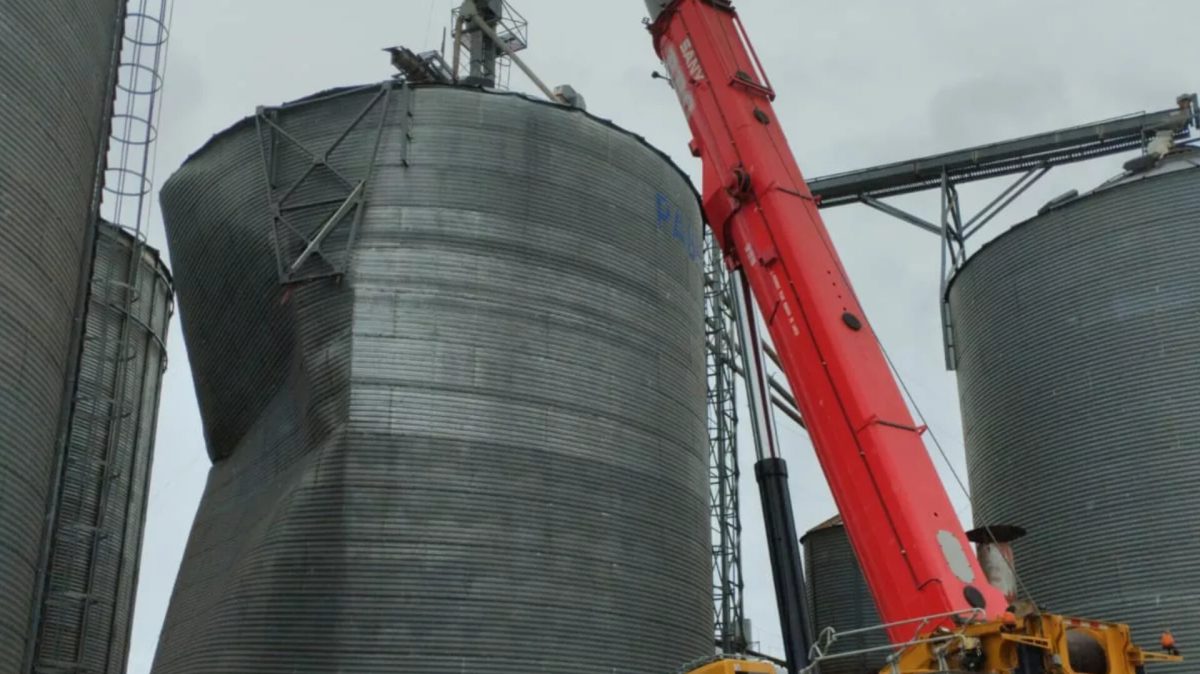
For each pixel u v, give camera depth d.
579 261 39.72
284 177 39.94
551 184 40.16
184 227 42.91
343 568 33.81
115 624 43.19
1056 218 45.78
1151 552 39.53
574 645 34.91
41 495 28.86
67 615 39.97
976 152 56.22
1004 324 46.88
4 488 27.19
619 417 38.75
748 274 27.98
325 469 34.94
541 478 36.31
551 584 35.22
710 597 40.56
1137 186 43.78
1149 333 41.84
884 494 23.80
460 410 36.06
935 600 22.31
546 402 37.31
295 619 33.53
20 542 27.69
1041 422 44.12
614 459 38.06
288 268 38.44
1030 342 45.44
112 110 34.41
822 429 25.28
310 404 36.59
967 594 22.20
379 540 34.16
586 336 38.91
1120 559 40.19
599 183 41.34
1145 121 52.78
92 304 43.62
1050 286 45.28
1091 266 44.12
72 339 31.22
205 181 42.12
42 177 29.61
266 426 39.03
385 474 34.84
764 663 23.94
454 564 34.31
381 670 32.84
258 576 34.53
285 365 38.59
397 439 35.28
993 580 24.45
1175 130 52.56
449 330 36.91
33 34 29.86
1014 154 55.53
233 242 40.50
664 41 32.12
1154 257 42.62
